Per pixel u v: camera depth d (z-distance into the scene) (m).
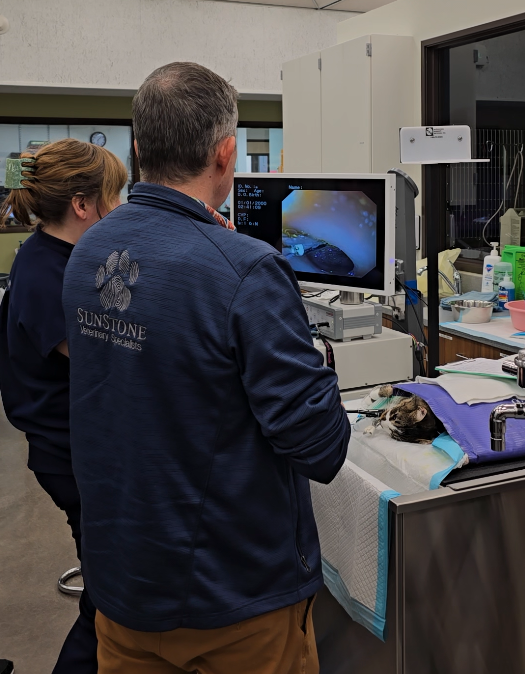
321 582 1.25
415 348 2.49
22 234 7.15
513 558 1.47
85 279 1.18
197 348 1.05
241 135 7.77
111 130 7.25
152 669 1.27
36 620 2.47
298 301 1.10
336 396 1.11
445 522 1.39
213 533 1.11
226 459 1.10
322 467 1.10
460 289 3.67
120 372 1.12
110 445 1.17
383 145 4.06
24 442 4.21
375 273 2.26
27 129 6.99
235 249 1.07
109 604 1.20
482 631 1.47
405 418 1.59
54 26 5.70
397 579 1.36
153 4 5.92
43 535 3.08
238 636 1.16
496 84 4.07
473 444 1.50
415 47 4.03
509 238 3.73
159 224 1.11
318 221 2.38
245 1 6.12
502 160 4.11
